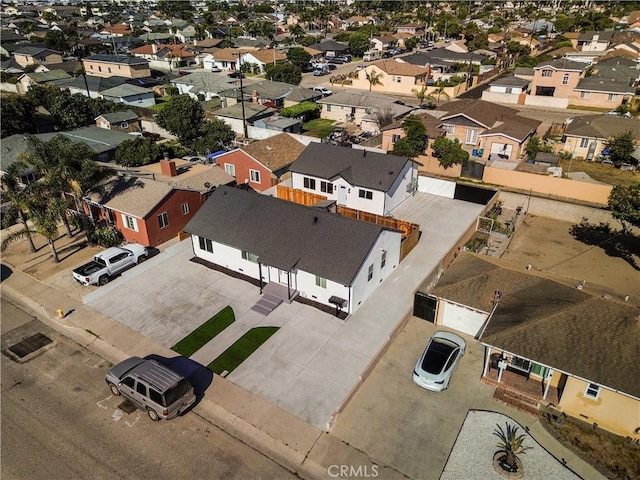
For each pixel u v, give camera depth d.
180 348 24.53
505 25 142.38
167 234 35.59
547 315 21.94
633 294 28.73
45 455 18.84
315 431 19.78
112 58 96.81
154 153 48.62
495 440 19.23
